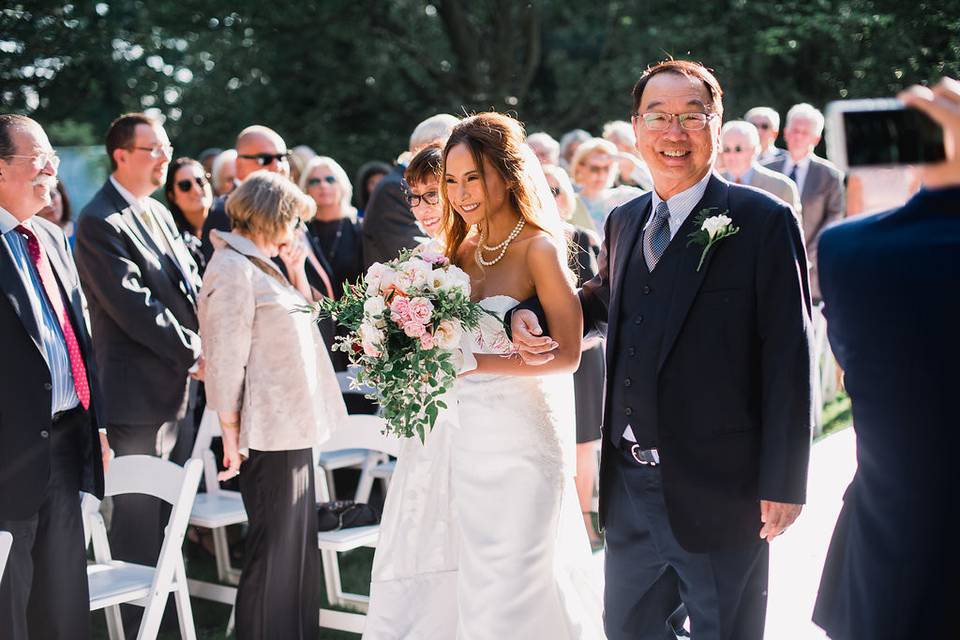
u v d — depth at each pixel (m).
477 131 3.45
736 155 7.25
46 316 4.00
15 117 3.93
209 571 5.63
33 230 4.09
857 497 2.45
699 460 3.09
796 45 13.95
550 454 3.46
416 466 3.60
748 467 3.08
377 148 18.42
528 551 3.43
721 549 3.10
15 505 3.75
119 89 15.76
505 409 3.43
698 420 3.08
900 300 2.23
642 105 3.19
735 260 3.04
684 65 3.17
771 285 3.00
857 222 2.38
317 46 17.80
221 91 17.62
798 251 3.03
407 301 3.19
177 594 4.32
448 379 3.23
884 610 2.34
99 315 5.03
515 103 18.12
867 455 2.38
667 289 3.14
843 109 2.23
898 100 2.22
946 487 2.24
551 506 3.46
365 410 6.23
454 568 3.60
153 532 4.89
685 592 3.21
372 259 5.87
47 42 13.47
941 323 2.20
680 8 17.80
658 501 3.21
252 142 6.26
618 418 3.27
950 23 9.68
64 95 14.34
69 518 4.04
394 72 18.92
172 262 5.19
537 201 3.47
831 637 2.55
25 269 3.96
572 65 19.09
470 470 3.47
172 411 5.04
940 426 2.22
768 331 3.01
